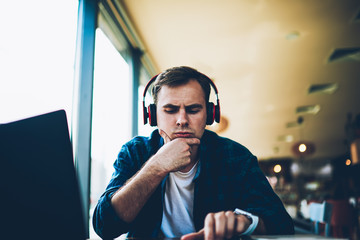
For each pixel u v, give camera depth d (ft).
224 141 3.38
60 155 1.80
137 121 11.44
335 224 14.20
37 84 5.02
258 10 10.32
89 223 6.31
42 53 5.28
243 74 16.16
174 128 2.62
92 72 6.84
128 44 11.46
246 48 13.12
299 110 23.80
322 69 15.76
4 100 4.17
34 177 1.72
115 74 9.98
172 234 2.99
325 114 24.80
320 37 12.47
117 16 9.39
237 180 3.07
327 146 40.63
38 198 1.71
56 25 5.92
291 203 32.22
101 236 2.41
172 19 10.53
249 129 30.09
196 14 10.33
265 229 2.30
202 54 13.46
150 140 3.32
